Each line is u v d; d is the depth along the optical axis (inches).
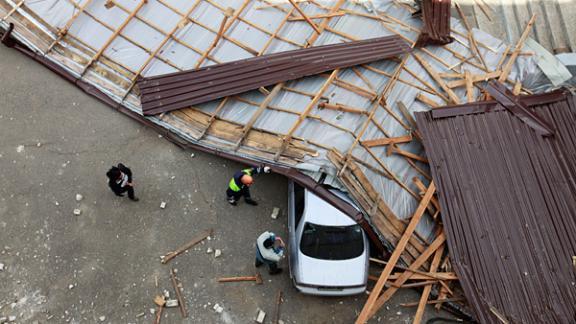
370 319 362.0
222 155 396.2
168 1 456.4
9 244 370.9
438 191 379.2
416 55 454.9
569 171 405.4
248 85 410.3
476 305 343.9
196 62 432.5
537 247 370.3
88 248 374.9
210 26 448.8
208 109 413.7
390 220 372.8
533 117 419.5
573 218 386.6
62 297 353.1
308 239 365.4
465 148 398.9
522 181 393.4
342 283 354.0
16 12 438.9
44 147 415.2
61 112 432.1
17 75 444.8
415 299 372.5
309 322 359.9
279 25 452.4
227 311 358.3
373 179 384.5
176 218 395.5
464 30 480.7
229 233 394.3
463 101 441.7
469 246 364.2
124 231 385.4
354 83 426.6
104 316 348.2
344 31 458.9
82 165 410.9
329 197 367.2
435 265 366.9
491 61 464.1
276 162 377.4
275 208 409.4
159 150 424.2
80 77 428.1
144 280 365.4
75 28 439.2
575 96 443.8
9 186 395.2
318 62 422.9
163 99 410.6
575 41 511.5
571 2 531.8
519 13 526.3
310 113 401.4
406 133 411.5
